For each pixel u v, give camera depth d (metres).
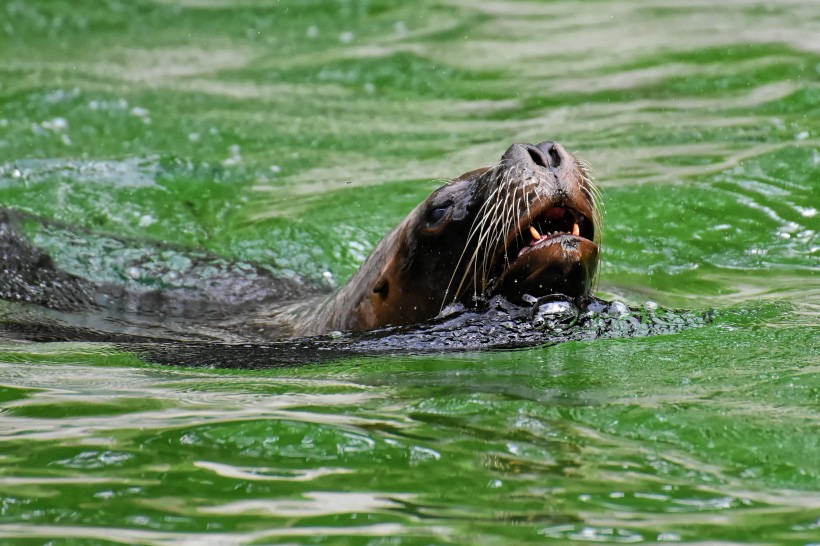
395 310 20.77
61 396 17.31
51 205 30.64
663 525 12.20
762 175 31.30
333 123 39.75
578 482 13.34
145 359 20.12
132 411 16.39
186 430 15.34
